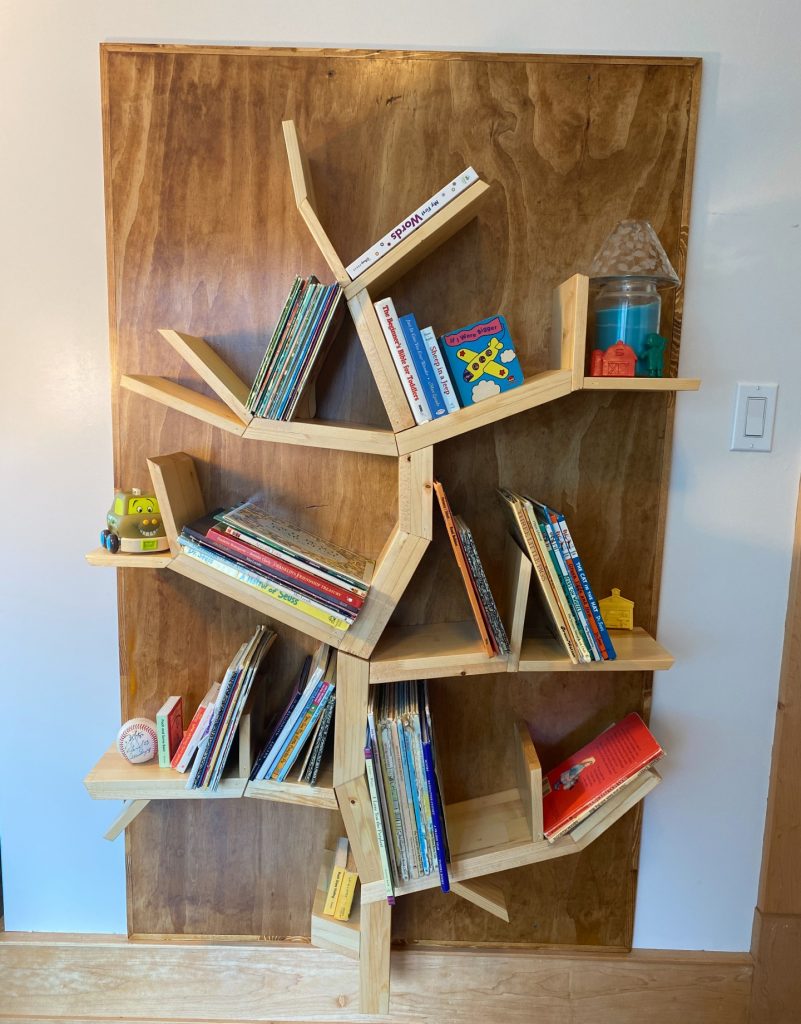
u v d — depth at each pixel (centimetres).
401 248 94
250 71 106
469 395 98
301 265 110
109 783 107
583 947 127
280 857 124
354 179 108
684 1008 126
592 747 117
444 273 110
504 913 111
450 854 109
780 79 109
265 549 99
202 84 106
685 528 118
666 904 127
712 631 121
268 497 115
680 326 112
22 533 118
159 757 111
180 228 109
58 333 113
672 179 109
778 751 121
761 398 115
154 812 124
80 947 125
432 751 103
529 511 98
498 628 101
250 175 108
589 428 114
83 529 118
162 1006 127
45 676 122
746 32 108
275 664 119
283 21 107
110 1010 127
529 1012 126
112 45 105
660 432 114
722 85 109
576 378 95
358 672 103
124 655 119
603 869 125
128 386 97
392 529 116
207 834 124
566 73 107
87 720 123
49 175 110
